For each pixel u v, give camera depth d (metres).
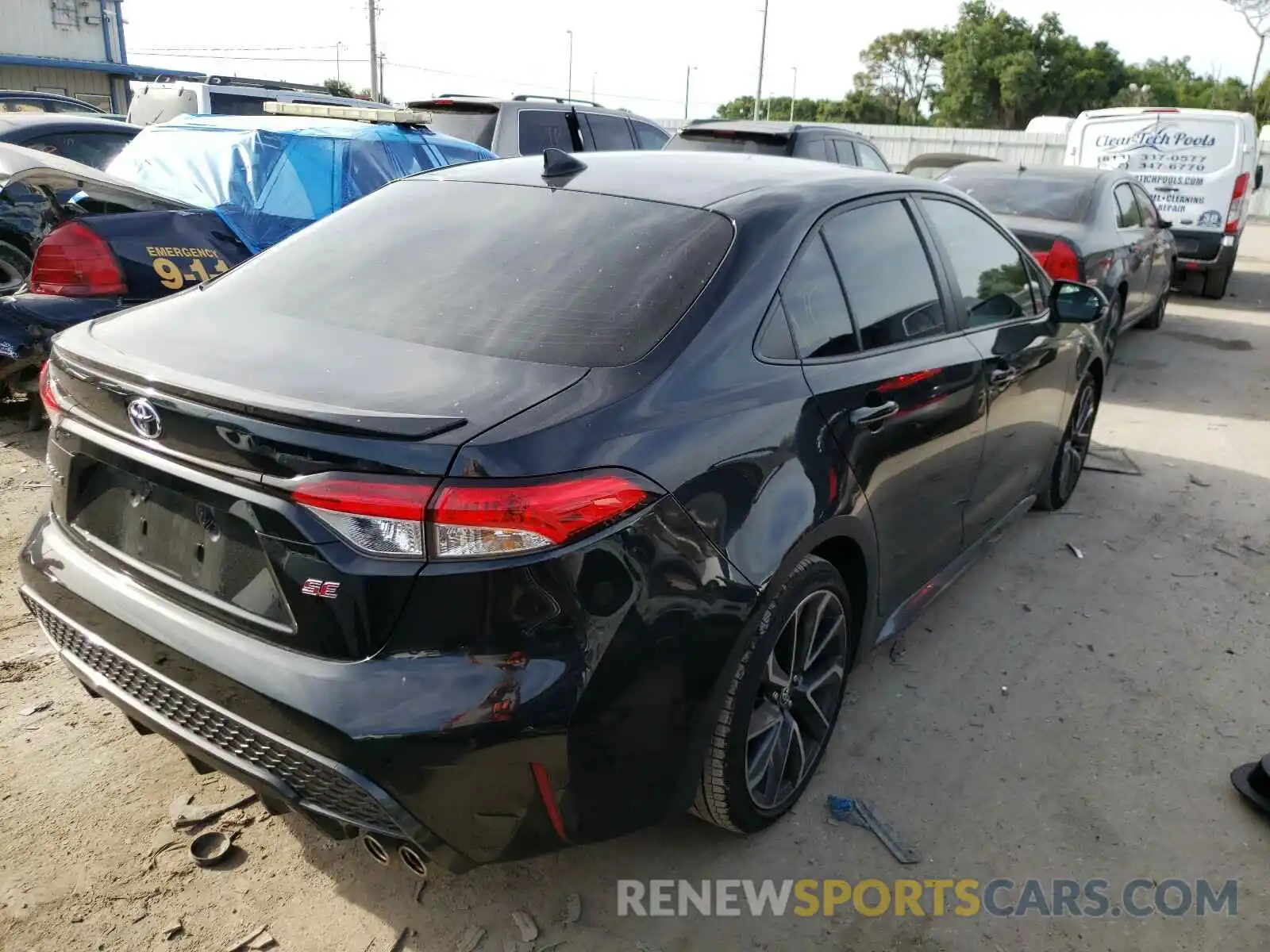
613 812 2.14
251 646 2.03
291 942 2.31
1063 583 4.29
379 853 2.13
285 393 2.02
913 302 3.15
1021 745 3.16
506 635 1.92
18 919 2.33
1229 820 2.85
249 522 1.98
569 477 1.94
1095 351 4.78
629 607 2.03
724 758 2.39
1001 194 7.77
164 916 2.36
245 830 2.65
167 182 6.02
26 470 4.93
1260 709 3.40
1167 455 6.09
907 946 2.40
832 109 67.62
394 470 1.85
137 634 2.19
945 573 3.62
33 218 6.43
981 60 58.28
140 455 2.12
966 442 3.38
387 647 1.92
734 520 2.24
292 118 6.61
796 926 2.44
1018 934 2.44
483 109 9.80
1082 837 2.77
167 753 2.93
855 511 2.68
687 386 2.24
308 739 1.94
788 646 2.59
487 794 1.97
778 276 2.57
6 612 3.63
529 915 2.43
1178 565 4.50
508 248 2.62
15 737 2.96
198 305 2.61
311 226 3.08
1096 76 56.97
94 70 27.03
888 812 2.84
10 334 4.59
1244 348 9.33
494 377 2.13
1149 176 11.96
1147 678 3.57
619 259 2.51
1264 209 27.94
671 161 3.12
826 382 2.61
